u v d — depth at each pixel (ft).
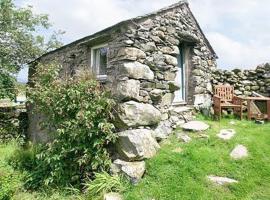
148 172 19.39
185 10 29.07
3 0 39.93
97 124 21.18
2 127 37.91
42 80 25.84
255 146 21.63
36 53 44.75
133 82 21.39
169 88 25.54
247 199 16.20
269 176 18.25
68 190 20.01
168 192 17.15
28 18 43.86
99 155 20.56
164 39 25.35
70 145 21.35
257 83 33.04
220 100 29.71
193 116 29.37
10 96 38.70
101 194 17.79
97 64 26.25
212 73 34.71
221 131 25.04
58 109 22.25
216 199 16.30
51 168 22.00
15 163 26.12
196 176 18.31
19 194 20.39
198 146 22.16
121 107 20.99
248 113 29.68
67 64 29.55
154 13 23.76
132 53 21.59
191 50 31.27
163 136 23.66
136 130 20.94
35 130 34.71
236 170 18.98
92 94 21.76
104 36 23.56
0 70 39.29
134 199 16.90
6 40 42.19
